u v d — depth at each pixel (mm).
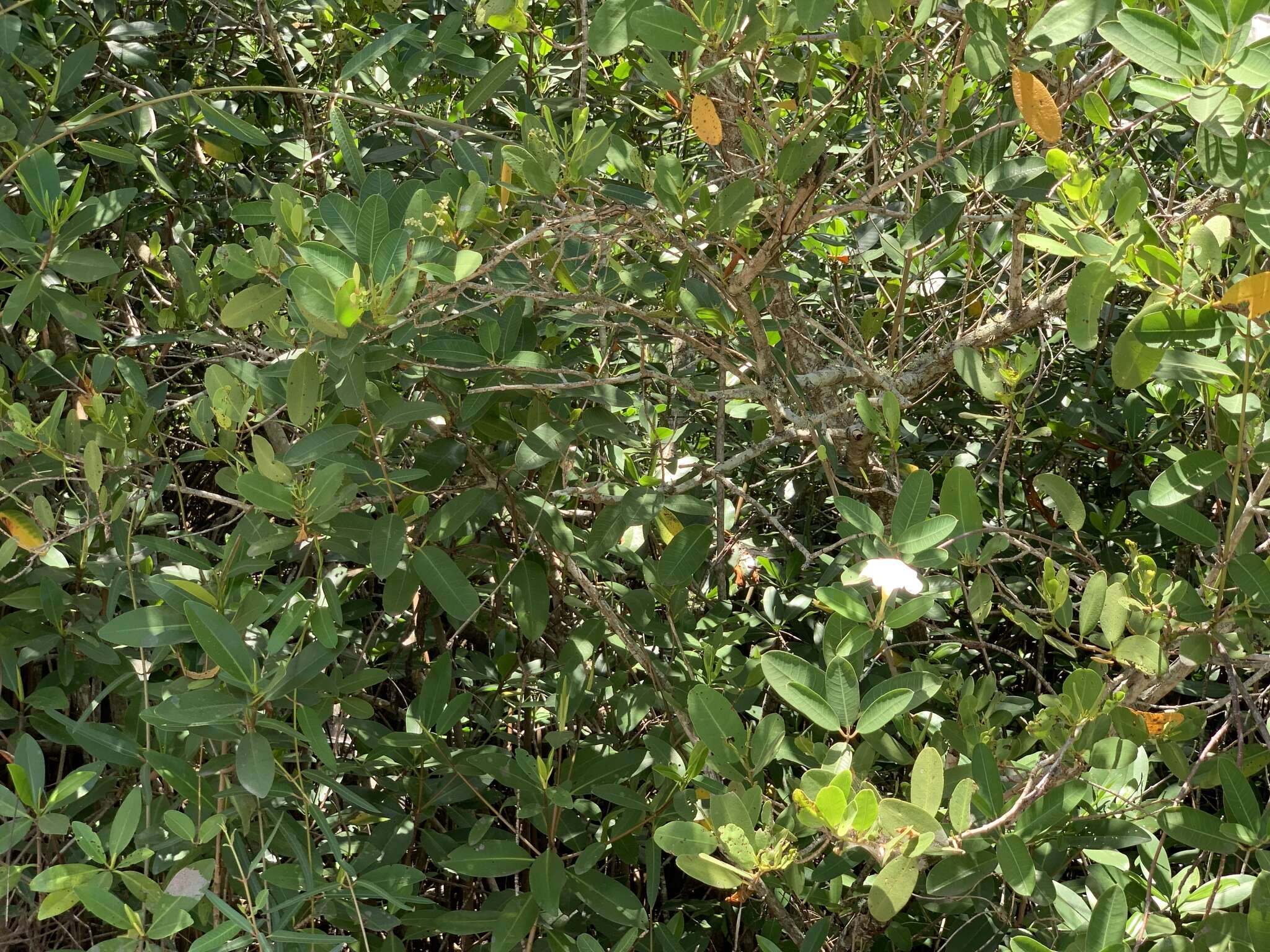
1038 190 2033
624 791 1899
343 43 2957
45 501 1880
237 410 1807
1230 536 1528
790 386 2264
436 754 1945
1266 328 1371
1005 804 1676
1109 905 1469
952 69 2023
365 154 2590
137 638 1625
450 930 1796
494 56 2928
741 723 1629
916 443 3041
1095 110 1778
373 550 1813
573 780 1960
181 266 2324
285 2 2982
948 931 2107
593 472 2682
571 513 2455
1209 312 1368
